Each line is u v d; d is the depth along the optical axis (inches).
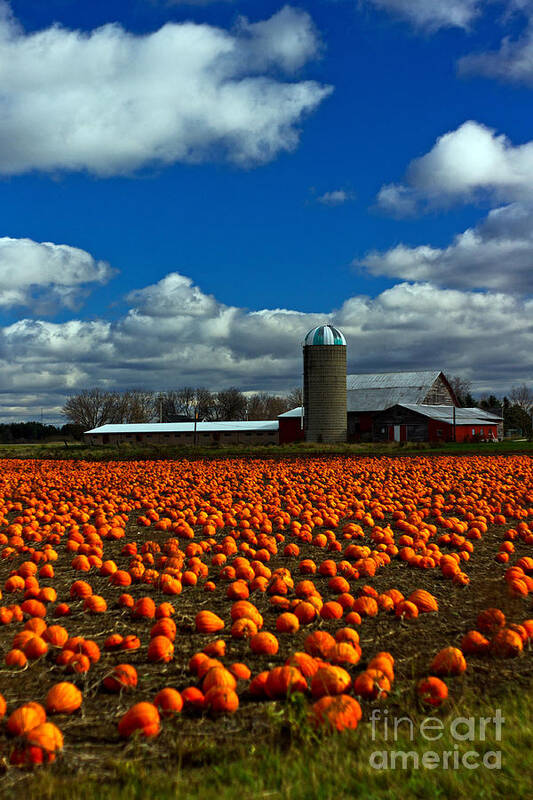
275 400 6072.8
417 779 165.0
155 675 245.9
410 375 3284.9
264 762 175.8
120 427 3735.2
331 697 198.4
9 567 451.8
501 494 745.6
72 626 311.1
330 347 2775.6
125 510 696.4
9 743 193.3
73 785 168.4
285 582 361.7
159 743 193.5
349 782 163.2
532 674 239.8
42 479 1005.8
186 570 415.2
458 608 327.6
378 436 2815.0
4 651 276.4
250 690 224.8
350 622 302.8
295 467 1184.8
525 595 348.5
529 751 178.1
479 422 2839.6
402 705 212.7
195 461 1408.7
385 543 487.5
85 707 219.5
